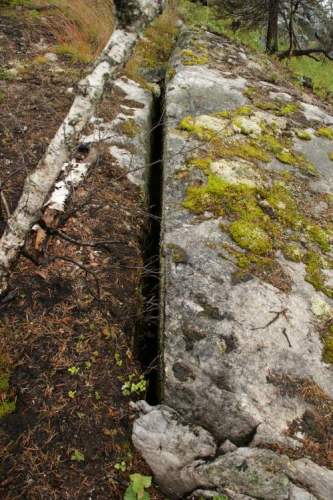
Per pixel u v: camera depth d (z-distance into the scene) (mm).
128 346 1809
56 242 2082
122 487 1434
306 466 1419
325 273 2090
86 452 1473
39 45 3920
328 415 1572
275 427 1513
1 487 1356
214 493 1360
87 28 4320
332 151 3023
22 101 3092
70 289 1918
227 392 1579
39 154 2645
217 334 1729
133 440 1503
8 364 1618
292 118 3287
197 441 1472
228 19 5621
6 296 1773
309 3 5504
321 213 2451
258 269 1998
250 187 2420
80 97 1412
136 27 1462
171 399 1578
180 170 2457
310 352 1736
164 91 3512
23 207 1449
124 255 2148
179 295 1848
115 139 2840
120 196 2449
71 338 1754
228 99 3266
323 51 5754
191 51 4004
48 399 1566
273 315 1827
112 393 1633
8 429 1473
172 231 2113
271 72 4160
